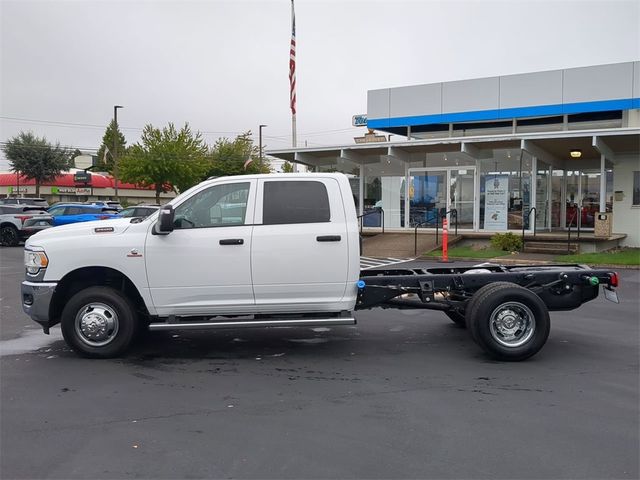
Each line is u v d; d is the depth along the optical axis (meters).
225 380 6.25
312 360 7.07
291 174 7.09
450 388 5.98
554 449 4.48
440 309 7.77
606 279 7.44
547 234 20.80
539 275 7.45
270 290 6.95
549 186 23.50
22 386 6.03
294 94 24.05
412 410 5.33
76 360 7.02
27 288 6.98
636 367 6.74
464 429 4.88
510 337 6.95
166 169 41.97
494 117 23.61
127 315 7.00
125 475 4.06
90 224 7.16
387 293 7.37
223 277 6.88
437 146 21.98
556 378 6.32
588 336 8.28
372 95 26.12
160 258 6.86
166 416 5.18
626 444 4.57
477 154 22.28
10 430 4.86
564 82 22.19
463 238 21.64
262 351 7.52
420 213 24.06
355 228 7.02
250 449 4.48
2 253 20.89
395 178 24.75
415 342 8.01
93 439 4.68
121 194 67.81
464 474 4.06
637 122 21.34
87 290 6.98
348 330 8.79
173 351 7.50
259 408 5.39
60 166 58.31
